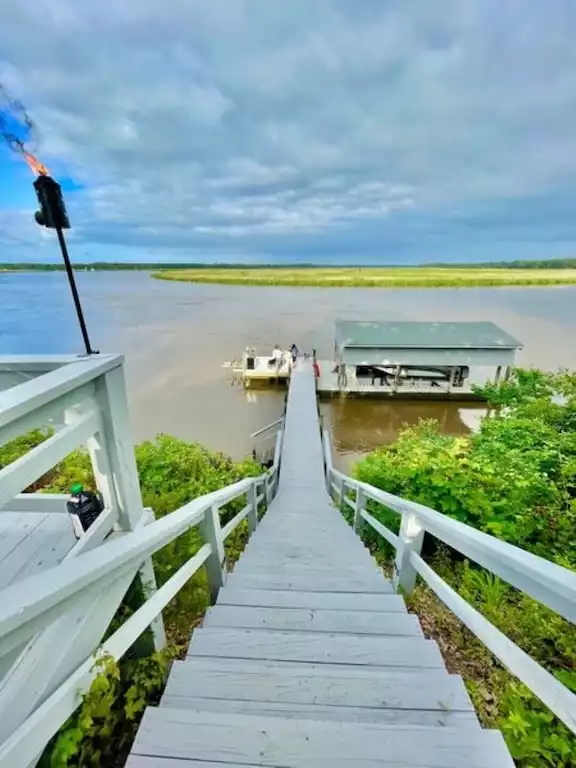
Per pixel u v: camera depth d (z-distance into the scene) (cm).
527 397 1088
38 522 194
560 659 228
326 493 752
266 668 161
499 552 123
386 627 207
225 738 123
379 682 155
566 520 372
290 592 243
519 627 253
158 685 170
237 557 402
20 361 160
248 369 1944
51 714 103
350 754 119
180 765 117
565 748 156
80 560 107
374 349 1666
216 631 191
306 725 127
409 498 456
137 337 2905
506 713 191
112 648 123
